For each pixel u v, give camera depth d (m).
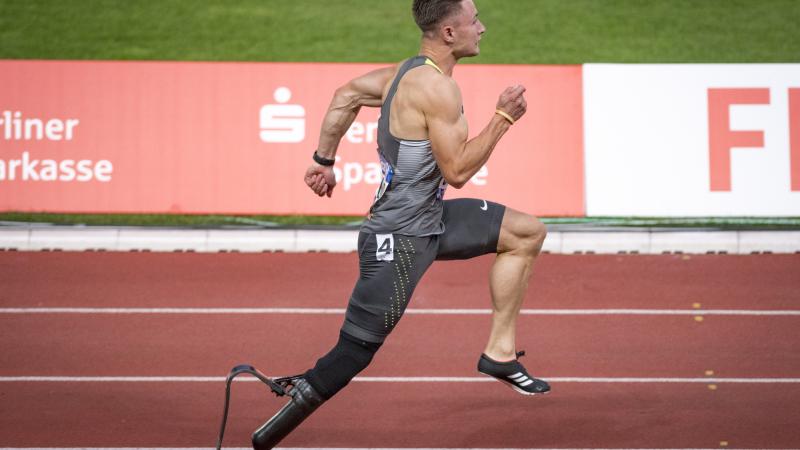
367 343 13.71
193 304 23.52
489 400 17.83
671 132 29.50
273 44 38.34
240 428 16.59
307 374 13.84
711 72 29.47
